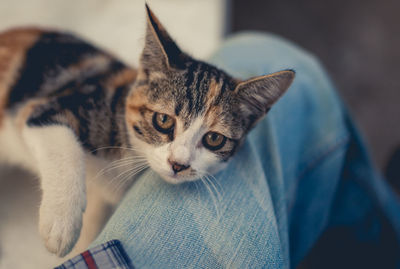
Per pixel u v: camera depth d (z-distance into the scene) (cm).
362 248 39
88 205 32
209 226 27
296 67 37
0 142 36
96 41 50
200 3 56
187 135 31
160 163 30
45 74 35
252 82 31
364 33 69
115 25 52
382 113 63
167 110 31
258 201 28
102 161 33
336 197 38
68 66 36
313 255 41
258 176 30
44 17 50
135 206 27
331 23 70
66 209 28
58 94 34
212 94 32
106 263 24
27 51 36
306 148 35
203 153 31
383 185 39
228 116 32
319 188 35
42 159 30
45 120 31
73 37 40
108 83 35
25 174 36
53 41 38
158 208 27
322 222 36
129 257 25
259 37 41
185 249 26
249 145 32
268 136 32
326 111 36
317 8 71
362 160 37
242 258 26
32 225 33
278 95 31
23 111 33
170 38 32
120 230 26
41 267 32
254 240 27
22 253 32
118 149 33
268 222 27
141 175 32
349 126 37
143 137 32
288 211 33
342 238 40
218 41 54
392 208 38
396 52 68
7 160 37
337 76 65
